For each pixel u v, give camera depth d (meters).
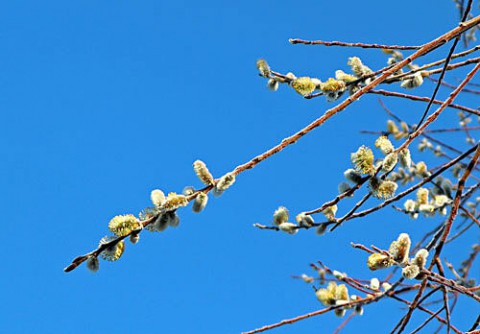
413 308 1.86
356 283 1.92
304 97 1.93
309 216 1.90
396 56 2.09
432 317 1.92
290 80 1.98
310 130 1.77
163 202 1.76
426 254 1.81
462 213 2.28
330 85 1.89
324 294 1.88
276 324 1.87
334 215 1.91
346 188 1.88
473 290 1.83
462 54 1.95
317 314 1.88
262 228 1.93
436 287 1.87
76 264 1.74
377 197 1.85
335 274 1.93
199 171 1.77
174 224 1.76
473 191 2.01
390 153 1.82
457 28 1.81
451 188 2.01
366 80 1.94
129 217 1.74
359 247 1.92
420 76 1.96
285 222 1.92
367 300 1.89
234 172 1.77
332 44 1.95
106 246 1.74
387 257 1.80
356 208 1.89
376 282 1.95
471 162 1.84
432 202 2.03
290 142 1.77
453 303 2.09
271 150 1.77
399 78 1.94
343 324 2.05
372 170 1.84
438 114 1.82
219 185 1.77
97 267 1.74
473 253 2.31
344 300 1.88
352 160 1.84
